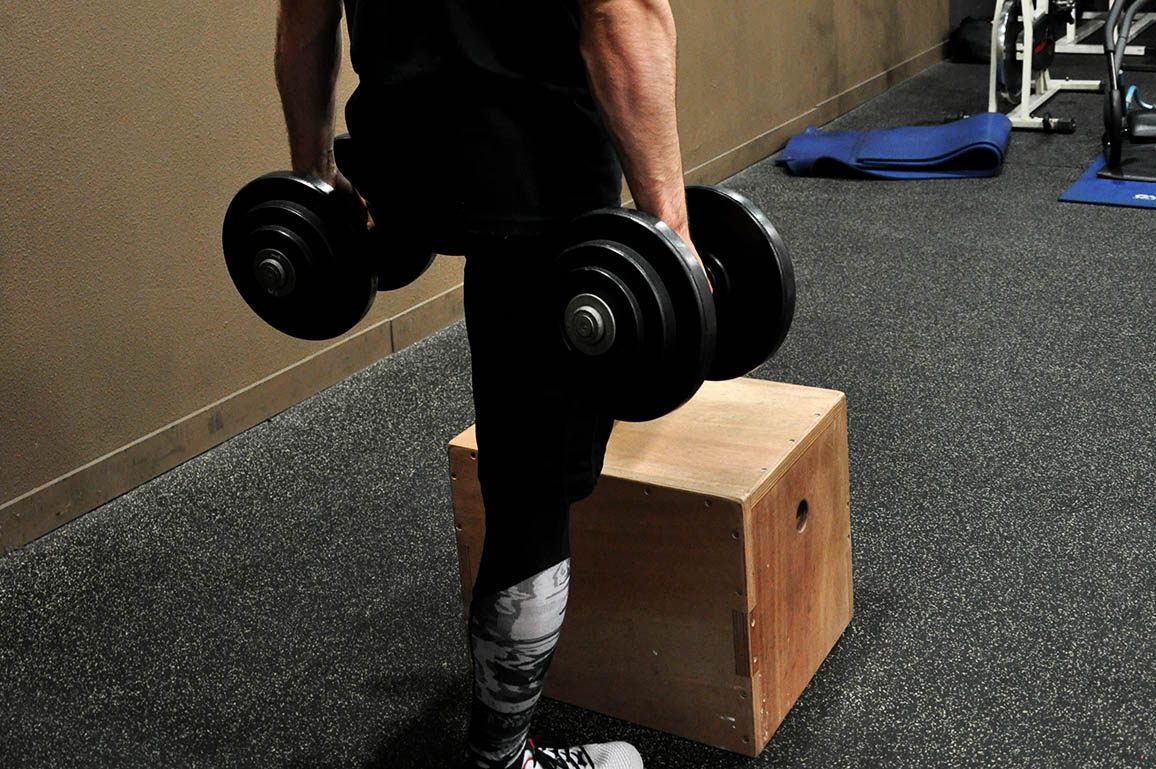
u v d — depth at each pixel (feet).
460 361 10.25
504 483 4.38
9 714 6.19
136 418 8.42
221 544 7.65
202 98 8.51
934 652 6.15
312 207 4.75
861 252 12.28
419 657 6.44
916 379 9.30
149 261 8.33
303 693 6.21
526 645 4.50
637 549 5.33
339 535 7.66
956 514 7.41
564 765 5.04
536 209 4.04
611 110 3.80
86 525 7.98
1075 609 6.40
